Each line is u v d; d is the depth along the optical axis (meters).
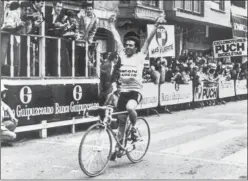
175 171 5.46
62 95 8.26
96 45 9.37
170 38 14.69
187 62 16.34
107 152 5.38
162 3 17.72
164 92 12.74
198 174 5.31
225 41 18.42
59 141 7.65
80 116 8.70
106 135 5.34
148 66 14.09
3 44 7.42
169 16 17.58
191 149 6.91
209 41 23.14
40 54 7.82
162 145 7.23
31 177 5.05
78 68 8.93
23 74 7.84
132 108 5.52
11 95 7.12
